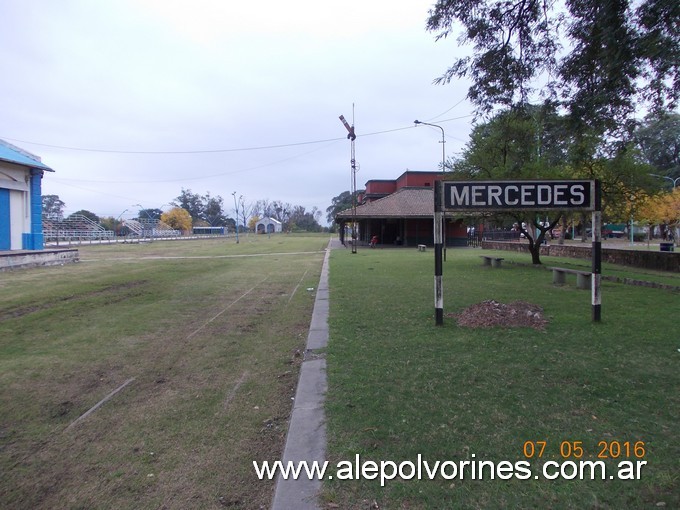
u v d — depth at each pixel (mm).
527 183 6734
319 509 2547
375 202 39031
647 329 6348
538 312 7473
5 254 17172
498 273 14555
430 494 2658
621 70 7691
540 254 26094
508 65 9109
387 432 3414
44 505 2777
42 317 8383
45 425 3889
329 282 12742
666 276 13719
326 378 4633
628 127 9320
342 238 46031
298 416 3742
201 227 117312
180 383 4898
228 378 5039
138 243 51094
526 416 3615
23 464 3262
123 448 3473
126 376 5141
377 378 4582
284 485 2783
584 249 21500
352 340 6117
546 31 8648
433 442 3244
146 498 2828
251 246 41906
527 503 2553
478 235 40656
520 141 11766
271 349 6219
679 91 7930
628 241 57938
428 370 4773
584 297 9250
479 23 8781
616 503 2527
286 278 14906
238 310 9148
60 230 57312
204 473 3100
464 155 18594
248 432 3703
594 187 6750
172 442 3553
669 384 4230
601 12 7191
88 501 2809
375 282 12414
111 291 11758
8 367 5441
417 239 39281
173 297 10844
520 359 5055
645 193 15328
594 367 4730
